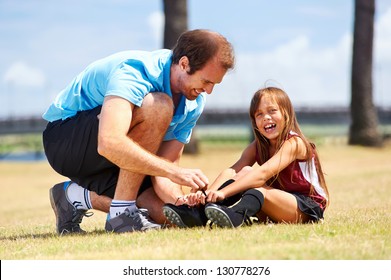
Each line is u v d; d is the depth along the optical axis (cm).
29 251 1220
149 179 1470
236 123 8706
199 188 1308
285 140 1400
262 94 1427
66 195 1470
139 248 1132
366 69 6162
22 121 9319
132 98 1298
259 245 1102
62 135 1429
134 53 1367
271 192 1352
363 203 2056
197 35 1319
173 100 1408
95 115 1388
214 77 1321
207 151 5706
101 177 1427
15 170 5122
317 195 1424
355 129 6216
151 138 1355
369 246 1079
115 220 1378
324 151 5716
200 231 1264
